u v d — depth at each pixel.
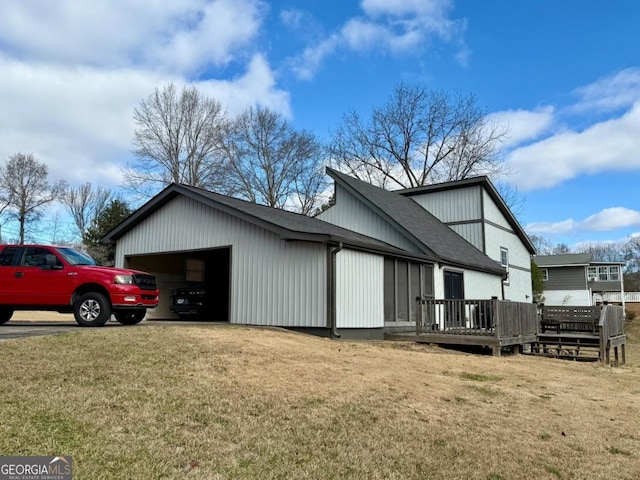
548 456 4.64
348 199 18.00
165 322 12.71
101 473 3.42
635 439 5.36
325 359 7.83
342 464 4.04
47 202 40.41
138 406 4.72
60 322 11.78
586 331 14.97
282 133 36.31
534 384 7.88
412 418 5.31
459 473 4.08
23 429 3.92
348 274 11.66
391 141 36.47
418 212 21.14
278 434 4.49
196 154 34.88
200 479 3.51
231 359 6.84
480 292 19.45
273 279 11.85
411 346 11.54
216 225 13.23
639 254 62.12
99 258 31.64
